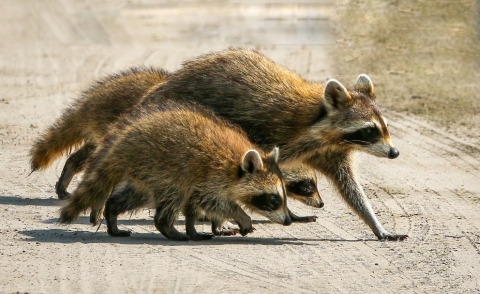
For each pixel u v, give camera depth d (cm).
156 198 1463
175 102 1554
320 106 1588
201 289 1195
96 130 1709
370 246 1462
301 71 3117
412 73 3088
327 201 1795
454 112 2589
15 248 1363
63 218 1498
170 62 3284
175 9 4356
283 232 1564
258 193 1476
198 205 1476
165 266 1299
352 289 1226
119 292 1175
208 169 1461
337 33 3694
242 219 1491
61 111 2558
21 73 3117
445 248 1447
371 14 3900
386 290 1227
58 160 2062
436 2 3875
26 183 1850
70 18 4109
